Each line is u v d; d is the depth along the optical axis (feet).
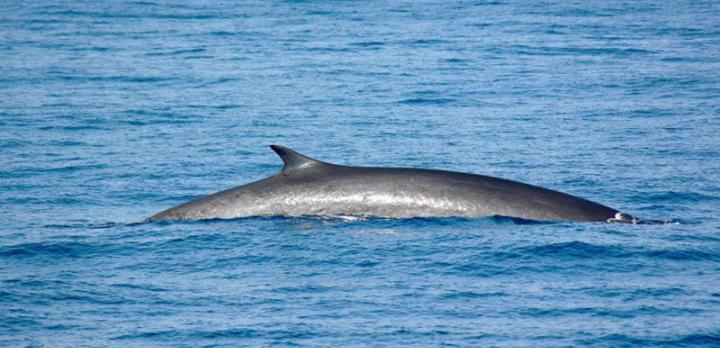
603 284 219.61
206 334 190.70
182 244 251.39
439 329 192.24
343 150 404.16
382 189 264.93
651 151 394.93
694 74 622.95
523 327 193.06
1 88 577.84
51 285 222.69
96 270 234.58
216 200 272.72
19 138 429.79
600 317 198.39
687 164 368.07
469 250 241.35
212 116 488.02
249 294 215.10
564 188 328.90
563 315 199.82
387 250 242.17
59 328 195.00
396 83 595.88
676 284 219.61
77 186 338.34
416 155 392.06
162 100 537.24
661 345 183.32
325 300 210.18
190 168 369.30
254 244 248.52
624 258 237.25
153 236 259.39
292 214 265.75
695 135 430.20
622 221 268.41
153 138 431.43
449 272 227.61
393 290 216.54
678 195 317.01
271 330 192.54
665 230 263.49
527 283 220.43
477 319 197.98
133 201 317.01
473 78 615.16
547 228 257.34
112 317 201.36
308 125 462.19
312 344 185.06
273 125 462.60
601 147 404.16
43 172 361.10
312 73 637.71
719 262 236.22
